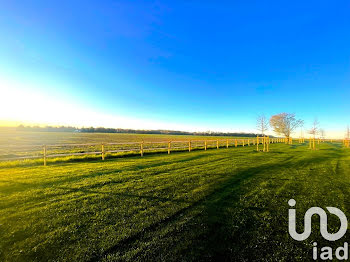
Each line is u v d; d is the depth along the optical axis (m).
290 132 39.84
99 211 4.74
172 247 3.34
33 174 8.41
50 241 3.46
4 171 9.06
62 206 5.00
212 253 3.21
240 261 3.05
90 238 3.57
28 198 5.50
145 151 17.86
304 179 8.15
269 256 3.19
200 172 9.15
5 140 29.36
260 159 13.98
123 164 11.16
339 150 23.45
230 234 3.80
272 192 6.37
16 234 3.66
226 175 8.63
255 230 3.98
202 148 22.95
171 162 12.09
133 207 5.00
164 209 4.90
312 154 18.05
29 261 2.93
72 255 3.09
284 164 11.95
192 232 3.83
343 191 6.58
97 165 10.80
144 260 3.01
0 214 4.48
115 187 6.64
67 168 9.85
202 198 5.73
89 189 6.38
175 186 6.84
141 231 3.84
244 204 5.34
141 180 7.57
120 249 3.27
